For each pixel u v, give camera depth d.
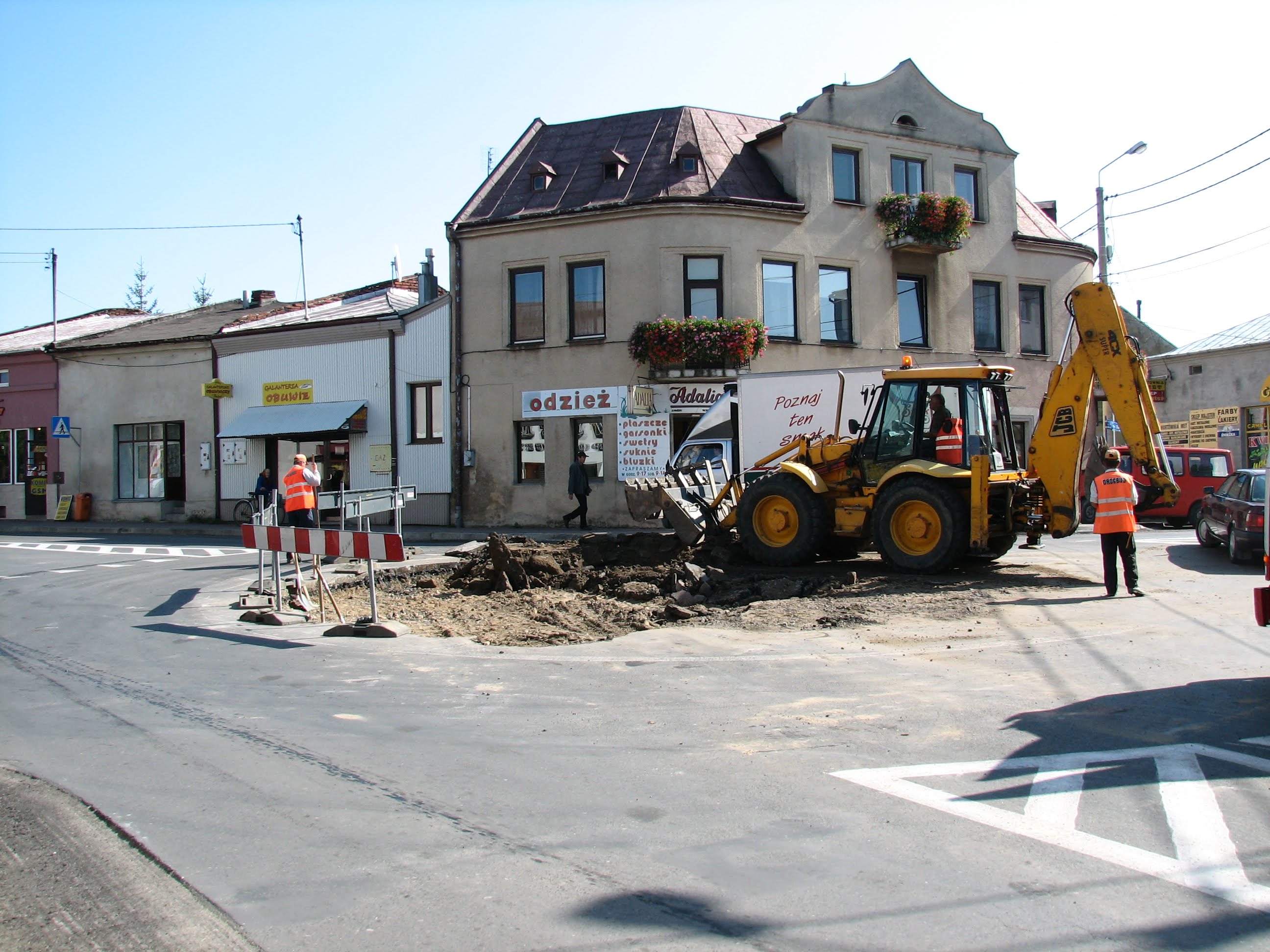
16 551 20.72
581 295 23.98
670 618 10.23
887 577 12.29
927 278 25.89
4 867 4.00
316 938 3.33
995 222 26.86
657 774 5.03
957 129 26.33
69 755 5.57
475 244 24.66
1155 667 7.23
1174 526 22.02
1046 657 7.66
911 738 5.56
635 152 25.11
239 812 4.59
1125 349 11.55
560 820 4.40
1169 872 3.71
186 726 6.18
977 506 11.91
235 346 28.84
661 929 3.32
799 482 13.28
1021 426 27.11
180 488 30.33
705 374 22.58
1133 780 4.77
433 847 4.12
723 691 6.84
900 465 12.65
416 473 25.88
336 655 8.58
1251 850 3.91
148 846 4.19
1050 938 3.21
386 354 26.39
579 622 10.25
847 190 25.12
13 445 33.22
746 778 4.91
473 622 10.45
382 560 9.73
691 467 15.81
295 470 15.48
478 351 24.61
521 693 6.93
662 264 23.09
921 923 3.32
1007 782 4.76
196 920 3.49
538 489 24.03
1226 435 31.81
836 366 24.38
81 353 31.69
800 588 11.68
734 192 23.86
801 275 24.05
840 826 4.23
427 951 3.22
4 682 7.62
